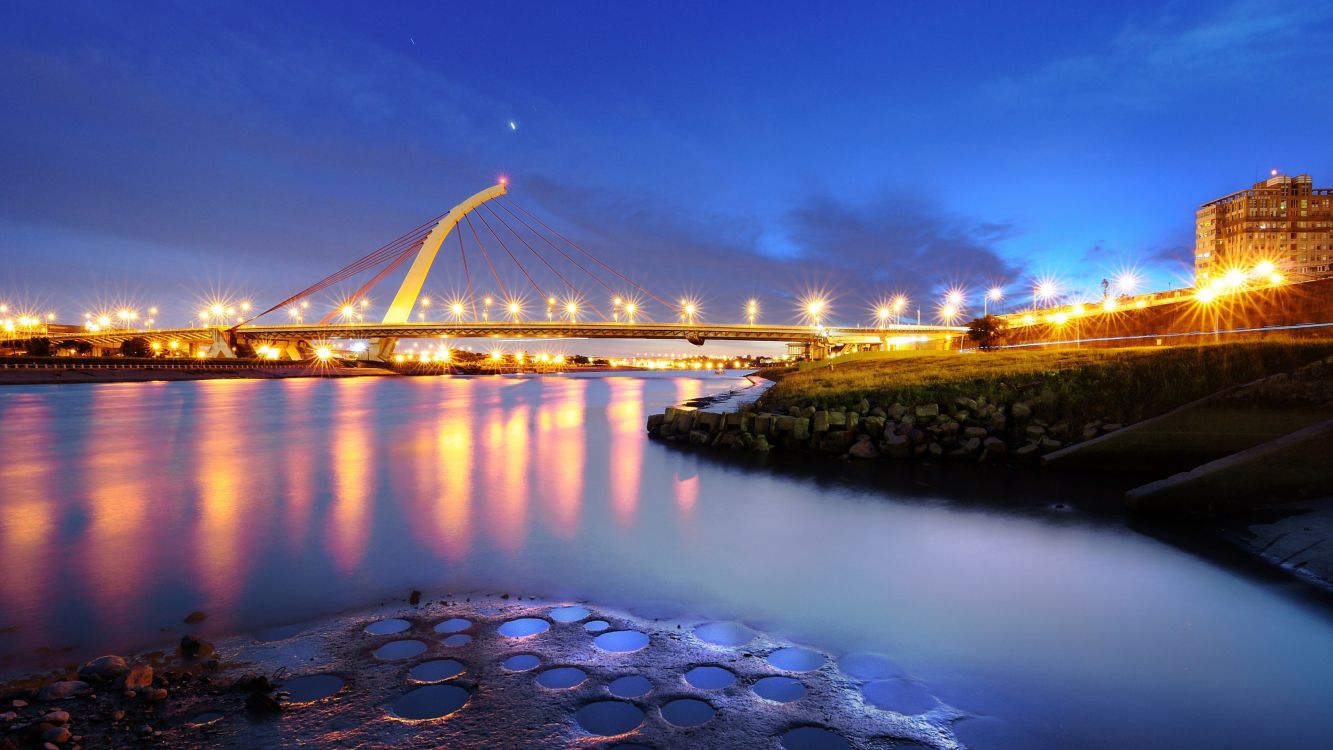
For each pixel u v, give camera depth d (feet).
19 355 379.35
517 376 655.76
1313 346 62.75
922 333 481.05
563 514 42.88
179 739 15.75
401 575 29.68
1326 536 30.50
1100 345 152.46
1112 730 16.74
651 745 15.62
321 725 16.38
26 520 41.29
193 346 558.56
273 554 33.22
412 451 79.05
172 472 62.54
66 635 22.67
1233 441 48.44
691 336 497.87
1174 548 33.17
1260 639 22.35
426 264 512.22
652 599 26.37
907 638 22.34
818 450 70.13
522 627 23.26
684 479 56.44
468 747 15.46
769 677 19.39
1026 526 37.96
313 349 559.38
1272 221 543.39
